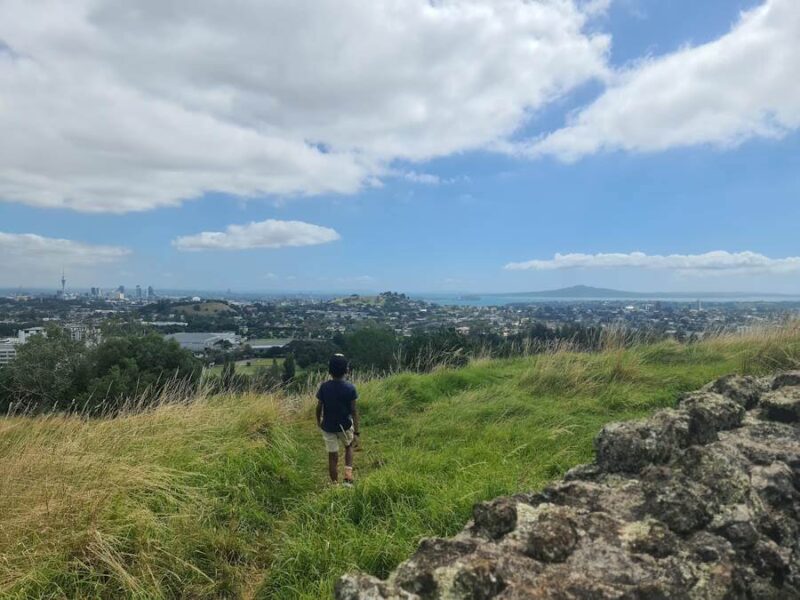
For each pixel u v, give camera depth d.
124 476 4.71
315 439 7.81
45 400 13.21
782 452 3.27
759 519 2.68
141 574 3.73
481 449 6.04
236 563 4.21
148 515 4.25
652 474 3.06
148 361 18.56
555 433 6.40
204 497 4.89
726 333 13.08
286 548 4.09
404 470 5.39
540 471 5.16
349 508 4.56
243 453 6.05
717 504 2.71
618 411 7.73
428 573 2.25
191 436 6.49
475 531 2.81
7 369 17.47
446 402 8.91
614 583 2.19
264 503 5.30
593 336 12.34
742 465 3.07
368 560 3.69
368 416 8.52
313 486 5.92
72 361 18.09
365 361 15.83
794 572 2.49
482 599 2.11
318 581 3.57
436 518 4.08
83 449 5.45
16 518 4.01
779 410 4.04
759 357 9.99
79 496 4.22
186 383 9.30
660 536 2.47
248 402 8.73
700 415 3.66
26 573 3.56
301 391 10.52
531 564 2.31
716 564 2.35
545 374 9.44
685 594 2.17
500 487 4.43
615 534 2.53
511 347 13.58
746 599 2.30
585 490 3.02
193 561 4.07
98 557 3.73
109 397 15.42
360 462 6.57
